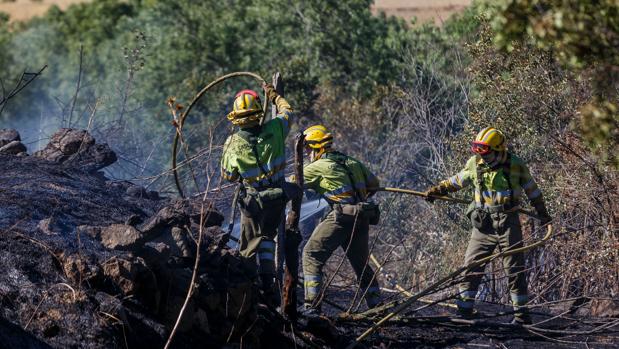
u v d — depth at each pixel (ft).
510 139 85.81
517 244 59.82
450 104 116.37
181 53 173.27
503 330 60.59
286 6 173.99
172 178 95.14
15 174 61.36
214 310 50.01
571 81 77.10
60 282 44.88
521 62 83.66
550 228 59.93
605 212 72.74
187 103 155.43
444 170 95.14
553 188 76.84
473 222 61.87
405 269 90.17
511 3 41.55
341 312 60.95
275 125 54.29
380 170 112.06
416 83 123.65
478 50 88.74
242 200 53.88
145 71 169.78
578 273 71.15
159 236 51.21
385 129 125.90
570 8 40.45
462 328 60.49
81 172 68.03
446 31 146.10
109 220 55.52
